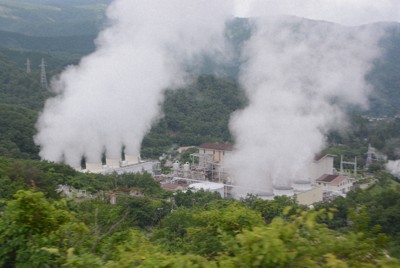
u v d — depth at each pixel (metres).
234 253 3.54
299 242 3.40
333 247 3.51
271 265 3.19
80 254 4.21
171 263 3.46
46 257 4.07
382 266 3.33
